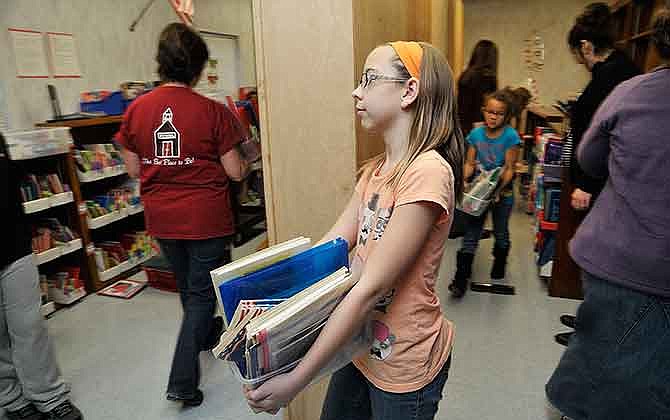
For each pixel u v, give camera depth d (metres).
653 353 1.14
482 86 3.49
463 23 6.77
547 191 3.05
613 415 1.24
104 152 3.34
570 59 6.47
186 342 1.95
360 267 0.95
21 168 2.87
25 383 1.82
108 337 2.65
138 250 3.66
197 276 1.94
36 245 2.80
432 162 0.86
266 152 1.49
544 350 2.33
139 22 4.04
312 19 1.31
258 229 4.49
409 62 0.88
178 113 1.81
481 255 3.65
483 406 1.94
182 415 1.97
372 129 0.96
